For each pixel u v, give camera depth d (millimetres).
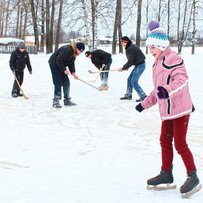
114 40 30969
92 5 28906
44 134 7070
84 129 7516
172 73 4312
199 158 5746
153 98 4656
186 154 4410
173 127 4449
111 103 10398
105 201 4238
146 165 5426
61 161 5562
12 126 7699
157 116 8734
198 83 14867
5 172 5090
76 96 11547
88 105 10094
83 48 9602
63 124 7934
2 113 9039
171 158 4578
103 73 12602
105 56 12430
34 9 37875
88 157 5758
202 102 10523
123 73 17766
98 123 8039
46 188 4566
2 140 6625
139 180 4871
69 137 6883
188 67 20234
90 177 4949
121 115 8844
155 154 5941
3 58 25359
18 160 5582
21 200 4219
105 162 5539
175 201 4270
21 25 52906
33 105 10133
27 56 11531
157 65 4465
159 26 4441
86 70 19234
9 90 12961
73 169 5234
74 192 4461
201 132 7277
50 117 8617
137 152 6039
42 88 13453
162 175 4559
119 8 30828
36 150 6078
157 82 4477
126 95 11000
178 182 4812
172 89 4191
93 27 29031
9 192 4434
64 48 9523
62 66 9484
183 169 5246
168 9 41844
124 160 5637
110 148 6238
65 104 10016
